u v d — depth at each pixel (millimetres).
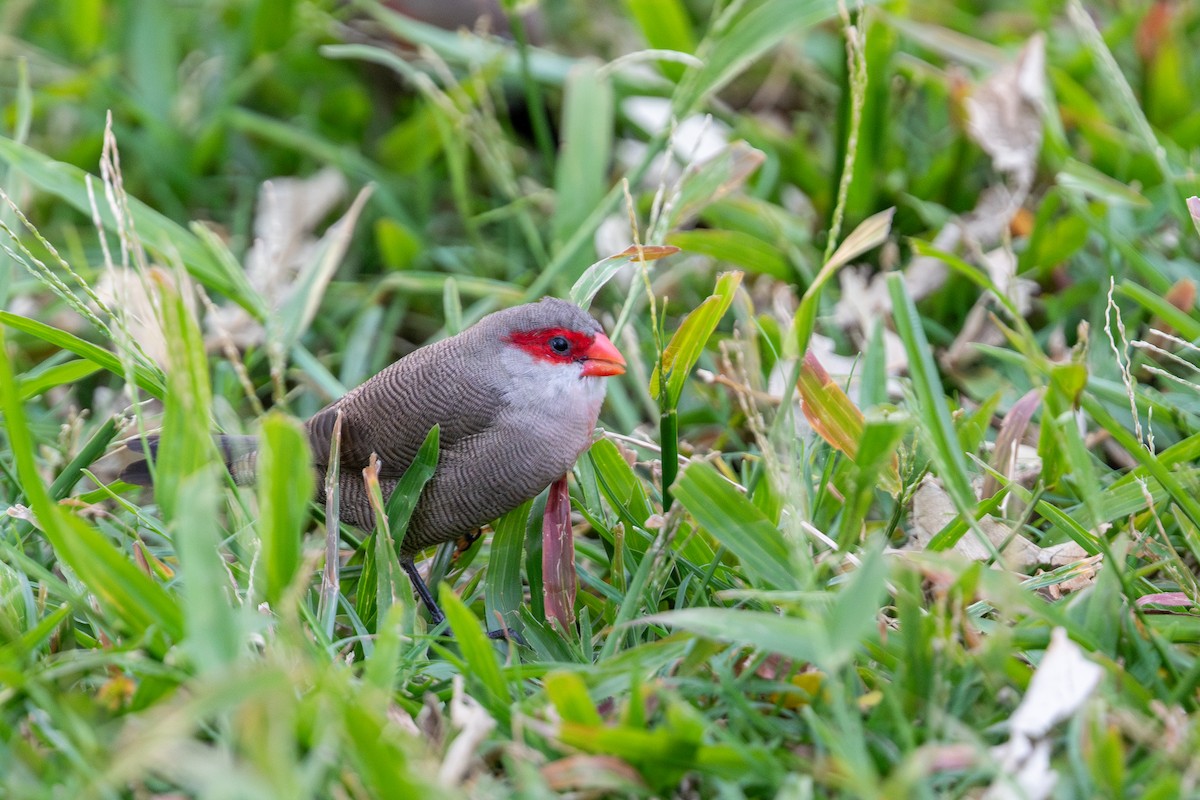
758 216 9852
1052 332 8992
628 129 11781
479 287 9469
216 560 4703
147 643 5449
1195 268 8992
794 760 4922
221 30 13000
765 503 6801
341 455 7195
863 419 6512
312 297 8891
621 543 6559
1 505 6988
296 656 5082
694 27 13242
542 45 12367
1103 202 9344
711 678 5695
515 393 6910
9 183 8758
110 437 7102
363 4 11477
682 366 6797
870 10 9430
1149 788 4578
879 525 7141
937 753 4645
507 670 5633
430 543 7320
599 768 4852
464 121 10211
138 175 11406
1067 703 4898
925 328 9070
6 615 5805
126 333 6402
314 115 12109
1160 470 6070
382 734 4684
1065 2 12242
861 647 5707
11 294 9062
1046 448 6590
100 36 12242
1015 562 6348
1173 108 10711
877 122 9734
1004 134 9586
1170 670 5477
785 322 8172
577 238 9047
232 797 4180
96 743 4820
